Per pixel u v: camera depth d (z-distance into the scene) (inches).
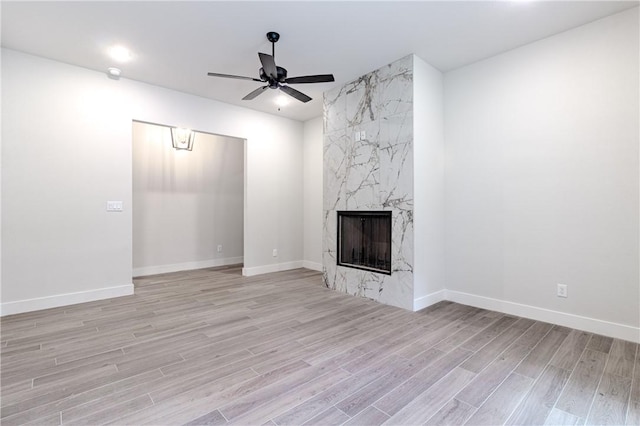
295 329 114.9
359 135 158.4
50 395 73.5
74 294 144.1
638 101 102.5
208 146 243.8
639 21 102.2
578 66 114.0
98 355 93.8
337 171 170.1
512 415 67.1
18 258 131.6
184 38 123.2
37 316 127.2
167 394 74.3
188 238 232.5
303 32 119.3
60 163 141.1
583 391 75.8
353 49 132.0
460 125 147.1
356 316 128.8
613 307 107.0
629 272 104.0
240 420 65.2
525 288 126.9
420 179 138.9
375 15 108.4
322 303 146.7
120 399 72.2
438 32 119.0
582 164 113.0
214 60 141.4
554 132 119.3
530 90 125.5
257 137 210.1
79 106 145.9
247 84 166.2
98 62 142.4
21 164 132.5
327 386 77.9
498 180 134.2
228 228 254.8
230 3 101.9
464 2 101.3
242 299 152.9
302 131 236.2
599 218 109.6
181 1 100.7
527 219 126.1
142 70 150.6
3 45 127.4
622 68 105.4
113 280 155.0
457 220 147.9
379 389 76.7
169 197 224.1
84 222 146.9
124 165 158.1
